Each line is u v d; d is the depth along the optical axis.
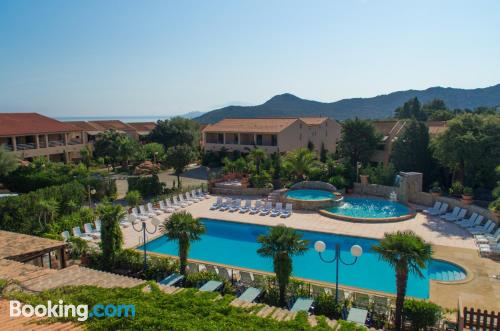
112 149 48.69
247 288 14.84
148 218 26.33
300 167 34.81
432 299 14.27
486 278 16.05
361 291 14.72
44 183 32.22
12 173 34.47
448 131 30.95
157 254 18.50
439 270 17.62
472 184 31.38
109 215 17.36
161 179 43.78
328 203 28.97
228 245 22.36
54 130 48.94
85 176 35.28
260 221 25.69
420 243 11.84
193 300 10.19
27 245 15.50
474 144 28.97
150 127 79.12
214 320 9.02
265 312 10.33
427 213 26.94
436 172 36.12
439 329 12.02
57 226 21.64
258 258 20.31
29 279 11.64
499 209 21.55
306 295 14.12
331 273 17.92
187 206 30.06
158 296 10.38
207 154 52.81
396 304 12.18
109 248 17.28
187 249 16.14
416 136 36.44
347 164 36.09
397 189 30.86
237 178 38.56
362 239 22.22
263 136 50.03
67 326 8.01
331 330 9.27
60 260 16.31
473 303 13.87
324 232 23.16
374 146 42.53
